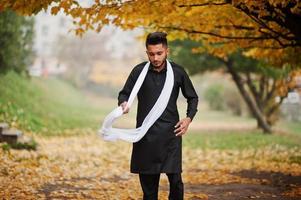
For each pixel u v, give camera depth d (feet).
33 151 45.19
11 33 69.10
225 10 32.14
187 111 18.83
